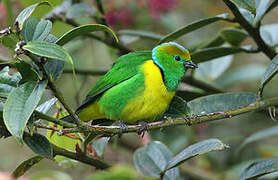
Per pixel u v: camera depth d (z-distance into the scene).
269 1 7.03
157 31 12.36
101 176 8.61
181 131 10.73
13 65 4.86
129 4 11.31
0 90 5.08
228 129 11.84
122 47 10.06
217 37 8.78
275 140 12.19
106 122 8.10
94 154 7.19
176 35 7.33
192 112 6.52
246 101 6.59
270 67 5.61
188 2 13.04
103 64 12.70
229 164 11.02
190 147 6.20
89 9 9.26
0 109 4.85
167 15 12.25
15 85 5.12
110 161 10.80
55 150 6.02
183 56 7.62
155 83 7.29
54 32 9.49
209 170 10.96
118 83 7.41
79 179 11.26
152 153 7.33
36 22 4.88
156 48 7.66
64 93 12.38
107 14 10.89
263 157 10.31
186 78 9.50
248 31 7.20
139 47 12.35
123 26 11.16
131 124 7.76
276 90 11.91
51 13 9.27
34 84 4.70
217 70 10.50
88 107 7.68
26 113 4.49
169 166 6.45
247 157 11.12
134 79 7.31
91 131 5.29
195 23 6.99
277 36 8.71
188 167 10.66
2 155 13.09
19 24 4.39
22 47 4.32
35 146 5.05
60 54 4.25
